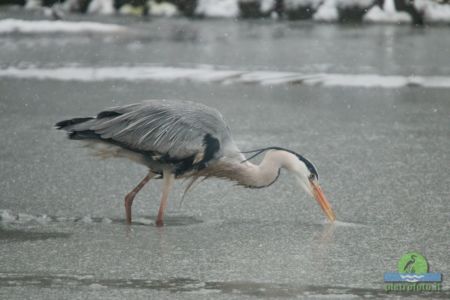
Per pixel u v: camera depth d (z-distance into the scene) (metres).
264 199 13.99
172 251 11.27
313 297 9.62
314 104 21.22
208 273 10.41
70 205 13.40
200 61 25.89
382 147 17.16
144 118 12.33
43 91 22.39
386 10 32.59
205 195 14.20
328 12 32.91
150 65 25.42
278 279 10.21
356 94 22.36
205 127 12.45
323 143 17.42
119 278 10.19
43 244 11.48
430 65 25.28
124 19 32.91
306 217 12.98
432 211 13.16
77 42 29.03
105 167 15.74
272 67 25.11
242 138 17.70
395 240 11.80
